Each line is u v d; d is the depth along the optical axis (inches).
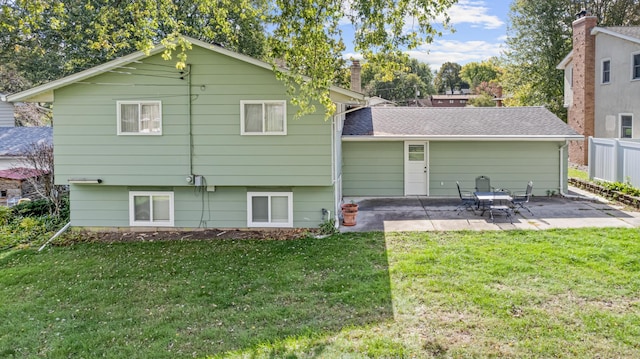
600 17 1146.0
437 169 608.4
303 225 448.8
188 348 211.3
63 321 247.3
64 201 553.0
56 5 394.9
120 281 310.5
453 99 2251.5
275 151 429.1
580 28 827.4
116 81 430.0
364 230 427.8
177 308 260.1
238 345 211.8
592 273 283.7
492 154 599.2
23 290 299.9
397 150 610.5
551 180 592.7
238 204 450.9
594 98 808.3
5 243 425.1
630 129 716.7
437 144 605.3
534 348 196.7
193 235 438.6
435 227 429.1
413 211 510.9
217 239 419.8
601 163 624.1
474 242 367.6
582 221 434.0
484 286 269.1
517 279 278.8
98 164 438.9
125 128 434.9
